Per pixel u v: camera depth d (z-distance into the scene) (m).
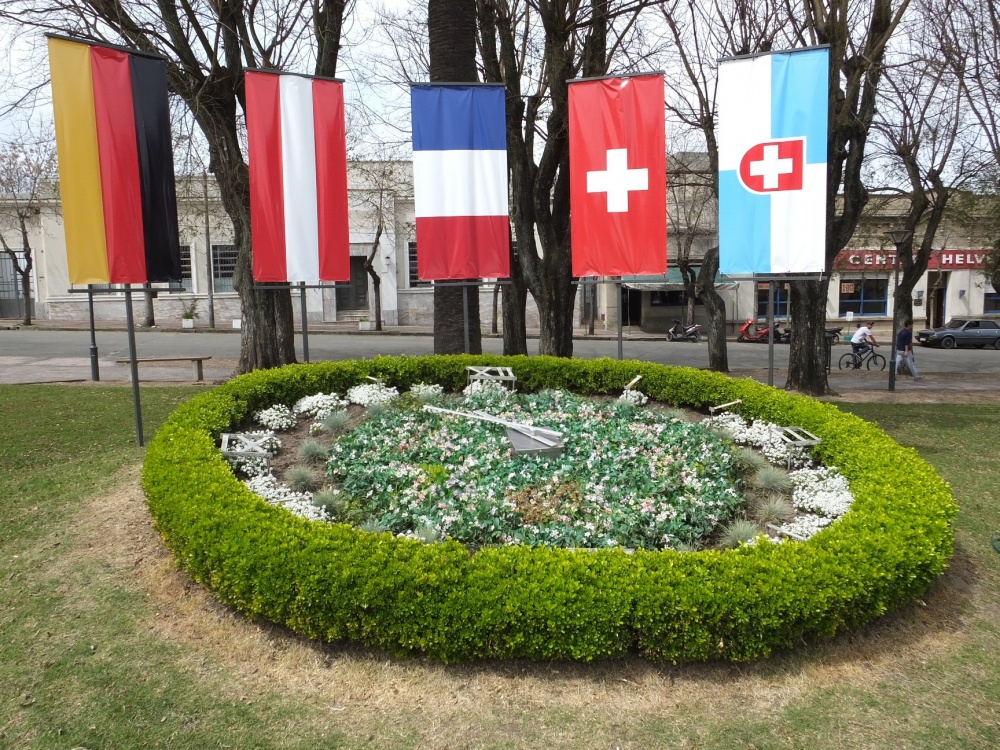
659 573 4.04
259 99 8.54
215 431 6.86
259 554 4.24
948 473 8.04
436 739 3.52
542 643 3.88
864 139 14.01
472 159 9.07
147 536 5.72
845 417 7.30
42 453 8.19
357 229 34.12
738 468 6.43
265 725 3.60
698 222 29.92
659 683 3.89
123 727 3.58
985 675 4.07
